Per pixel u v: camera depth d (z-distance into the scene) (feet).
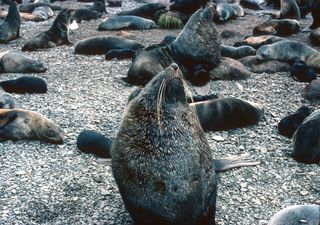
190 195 16.80
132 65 37.09
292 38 52.90
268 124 29.86
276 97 34.73
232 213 20.45
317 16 55.98
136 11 65.05
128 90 36.11
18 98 34.32
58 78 39.34
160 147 16.63
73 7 78.13
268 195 21.94
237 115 28.58
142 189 16.89
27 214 20.35
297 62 39.86
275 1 75.77
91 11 67.92
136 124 17.08
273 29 54.60
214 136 27.84
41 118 27.04
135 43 47.14
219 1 78.13
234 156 25.57
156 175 16.66
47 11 68.85
